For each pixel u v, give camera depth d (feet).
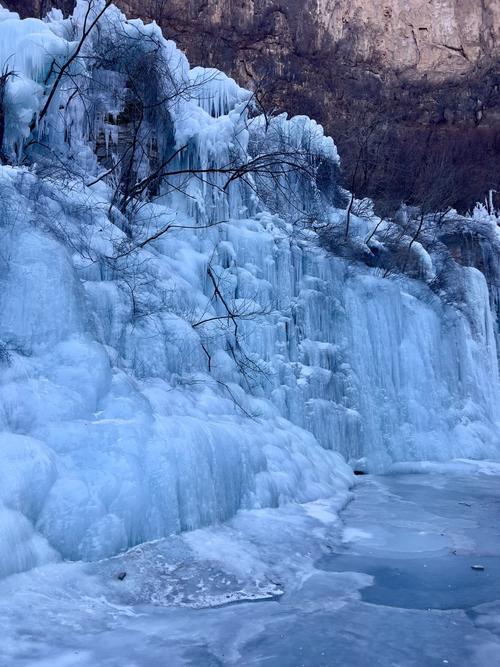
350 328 47.62
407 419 49.42
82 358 23.89
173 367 30.30
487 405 61.26
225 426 28.14
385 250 56.24
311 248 47.37
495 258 73.00
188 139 43.70
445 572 21.70
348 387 45.68
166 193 40.86
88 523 19.72
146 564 19.83
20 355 23.09
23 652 14.19
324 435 42.32
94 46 41.29
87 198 32.76
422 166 88.02
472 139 97.71
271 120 54.75
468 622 17.17
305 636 15.89
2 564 17.01
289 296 44.19
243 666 14.24
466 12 101.24
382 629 16.52
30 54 36.58
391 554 23.89
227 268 40.83
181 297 33.86
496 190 96.17
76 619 16.14
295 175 54.24
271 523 26.02
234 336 37.04
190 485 23.50
